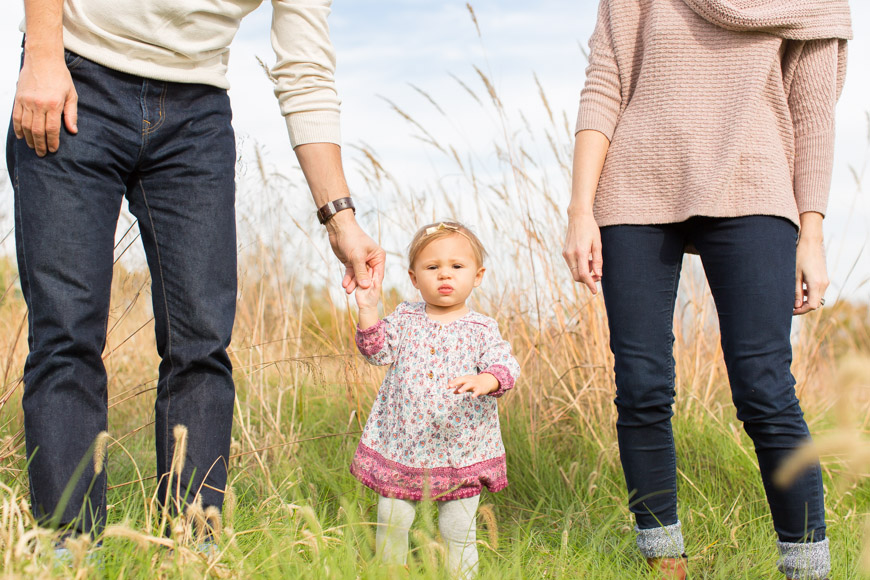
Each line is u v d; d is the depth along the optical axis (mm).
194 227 1871
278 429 2920
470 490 2115
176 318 1896
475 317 2244
